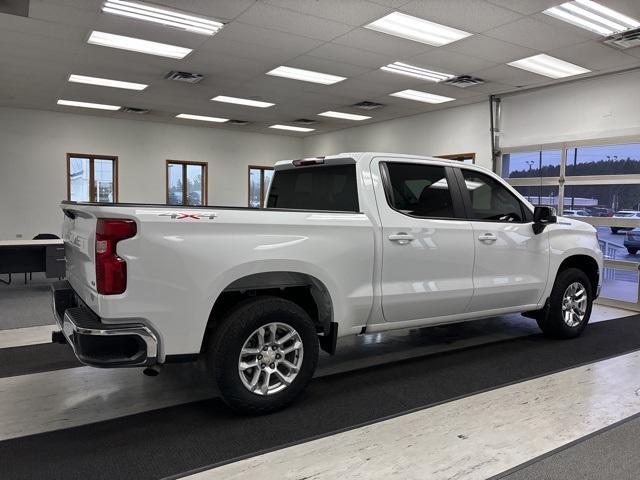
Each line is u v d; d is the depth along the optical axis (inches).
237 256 101.6
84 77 307.4
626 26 204.7
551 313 170.9
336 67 274.7
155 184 486.0
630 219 258.7
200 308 97.7
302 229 111.4
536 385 130.2
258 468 86.1
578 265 187.5
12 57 262.4
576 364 148.8
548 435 100.8
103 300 90.4
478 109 359.6
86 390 123.6
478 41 226.1
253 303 106.2
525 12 190.7
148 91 343.3
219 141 519.2
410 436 99.5
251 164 541.0
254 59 262.4
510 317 216.8
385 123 451.8
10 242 282.5
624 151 264.7
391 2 183.6
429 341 174.6
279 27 213.0
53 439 96.3
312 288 119.0
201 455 90.4
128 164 470.0
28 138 421.1
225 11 195.6
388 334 184.4
